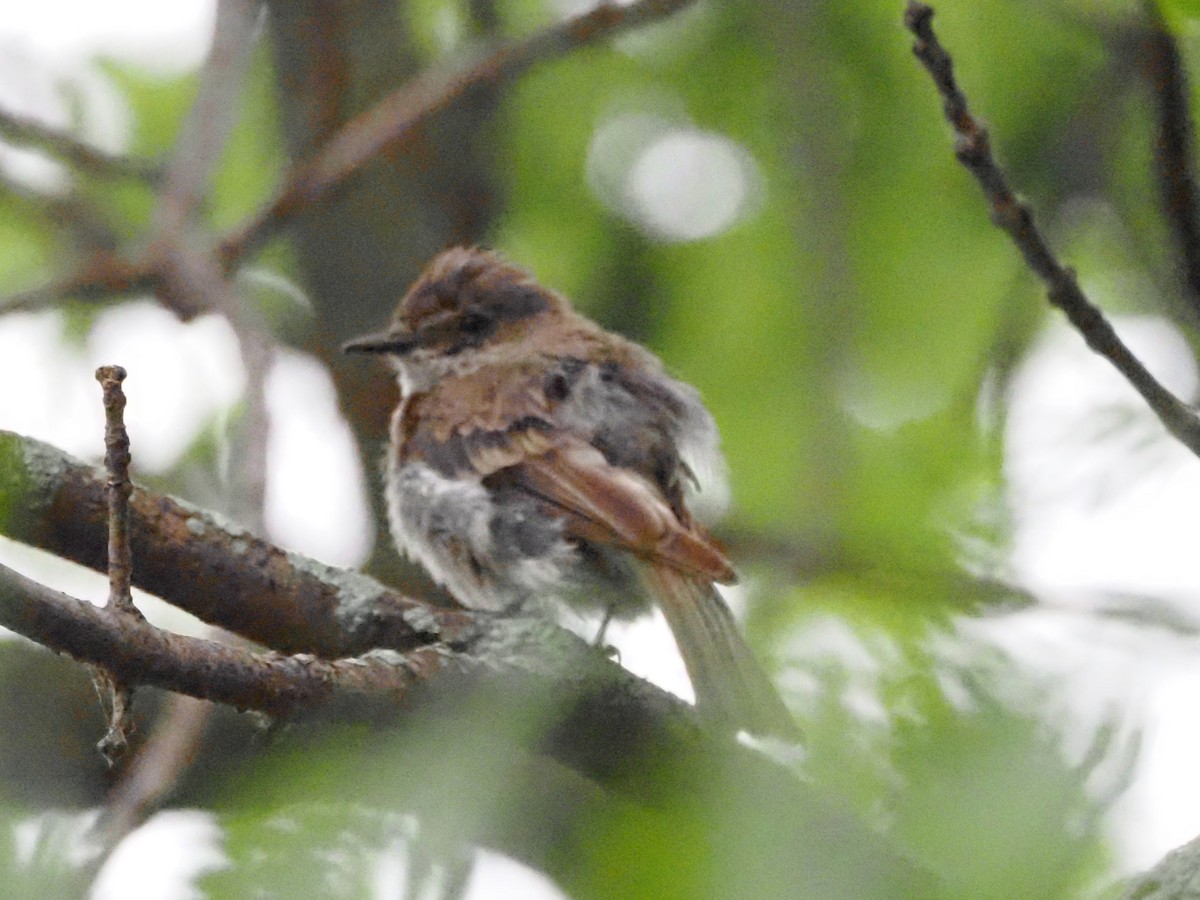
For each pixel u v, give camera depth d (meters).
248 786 6.41
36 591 6.49
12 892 5.78
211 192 13.70
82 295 11.12
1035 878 4.97
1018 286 12.30
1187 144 8.97
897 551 8.95
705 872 5.31
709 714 8.42
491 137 13.90
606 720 8.28
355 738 7.44
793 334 13.13
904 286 13.30
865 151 13.47
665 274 13.89
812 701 5.37
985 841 5.00
